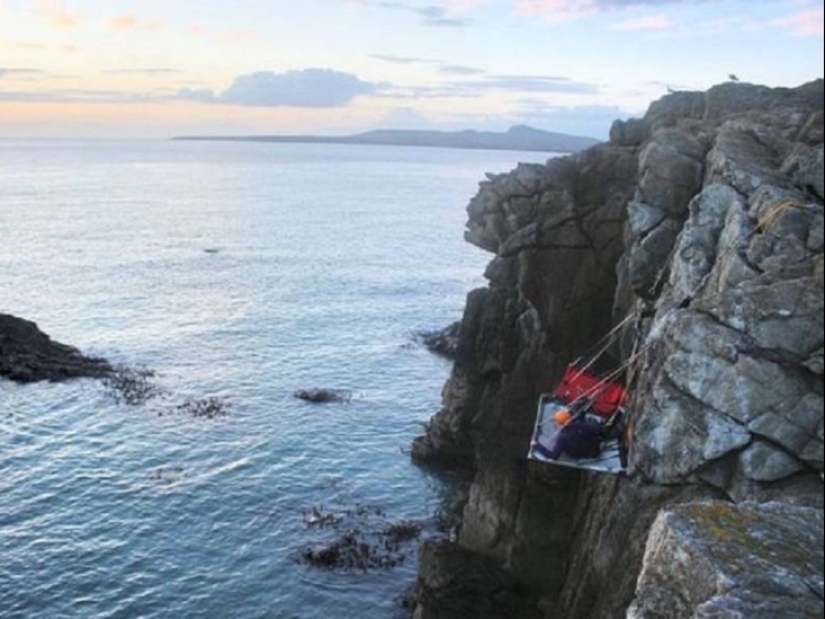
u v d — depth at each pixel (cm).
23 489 4159
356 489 4372
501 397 3469
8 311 8231
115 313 8294
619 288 2941
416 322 8394
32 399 5534
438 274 11431
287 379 6241
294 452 4809
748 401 1656
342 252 13188
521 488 3234
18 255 11806
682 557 1267
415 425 5372
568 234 3294
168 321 8019
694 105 3362
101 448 4731
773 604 1125
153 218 17250
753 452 1641
